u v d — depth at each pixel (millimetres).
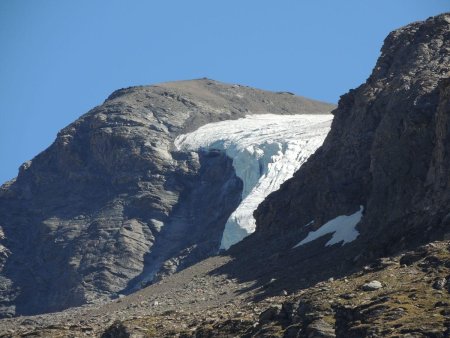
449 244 171375
